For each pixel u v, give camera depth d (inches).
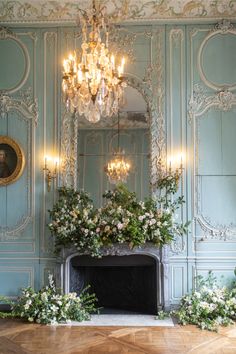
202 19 239.8
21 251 234.8
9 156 239.8
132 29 243.0
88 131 242.4
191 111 237.9
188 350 164.9
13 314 214.4
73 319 209.2
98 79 165.0
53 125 240.8
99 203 236.5
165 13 239.8
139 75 241.3
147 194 236.1
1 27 244.7
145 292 236.1
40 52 243.8
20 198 237.9
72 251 222.2
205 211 233.9
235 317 209.9
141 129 240.5
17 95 242.5
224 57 239.6
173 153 237.0
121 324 202.4
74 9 238.8
